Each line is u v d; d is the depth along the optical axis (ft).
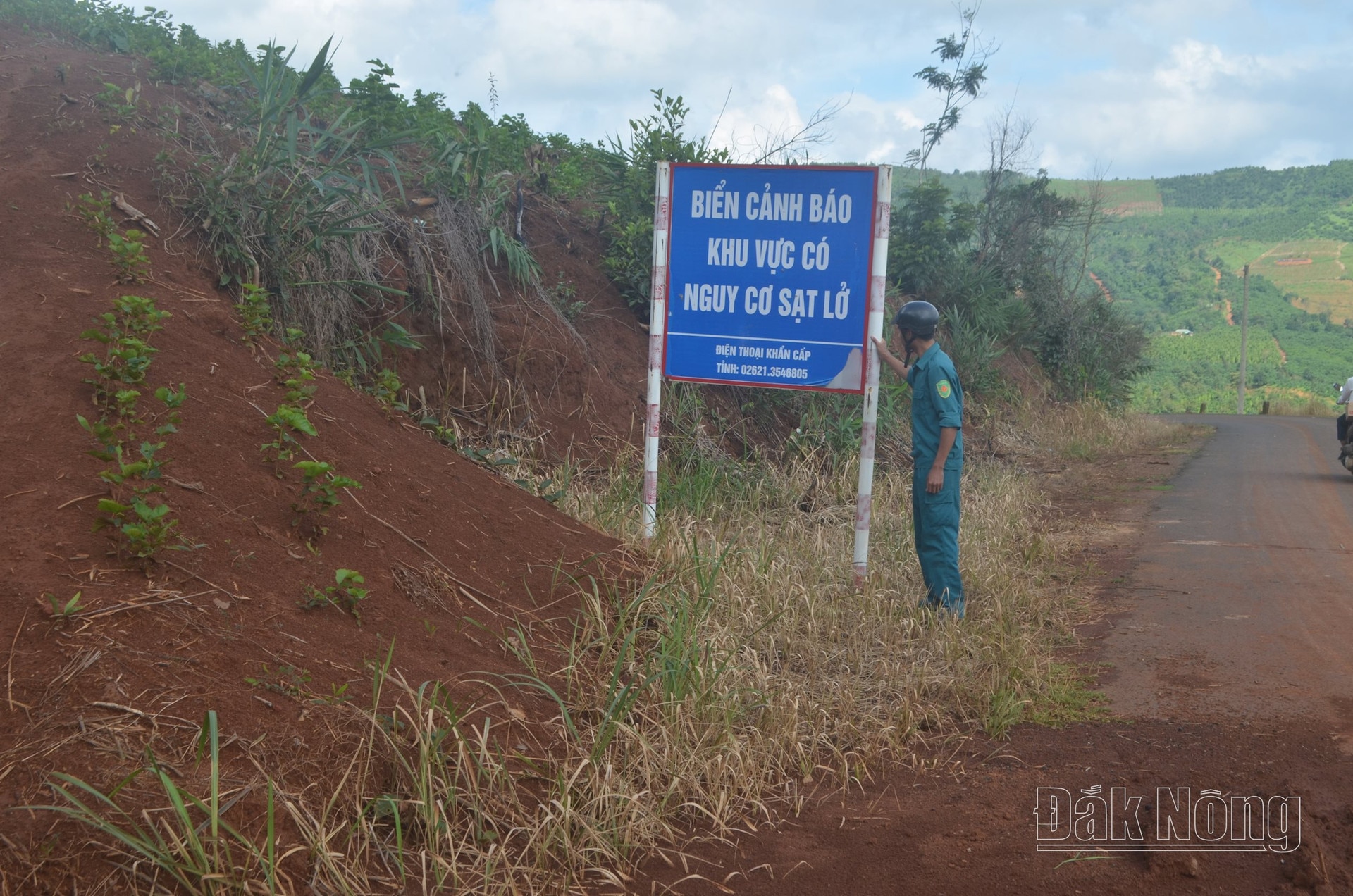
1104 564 25.17
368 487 15.37
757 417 33.53
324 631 11.60
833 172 20.59
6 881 7.30
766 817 11.31
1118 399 78.07
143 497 11.71
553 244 33.42
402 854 9.23
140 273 17.74
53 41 32.01
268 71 25.18
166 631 10.07
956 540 19.02
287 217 22.66
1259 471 45.27
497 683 12.31
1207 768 12.50
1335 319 410.93
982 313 56.03
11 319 14.87
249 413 15.08
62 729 8.55
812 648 16.40
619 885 9.49
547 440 26.35
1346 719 14.08
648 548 19.48
